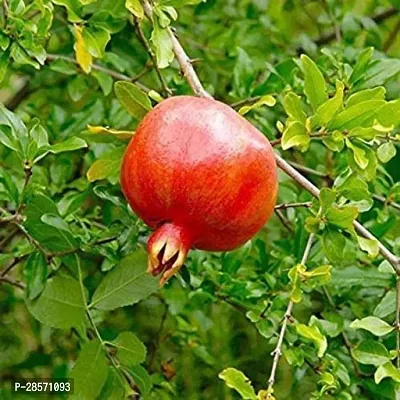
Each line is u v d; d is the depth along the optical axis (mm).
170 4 958
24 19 1010
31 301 983
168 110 843
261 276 1144
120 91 939
